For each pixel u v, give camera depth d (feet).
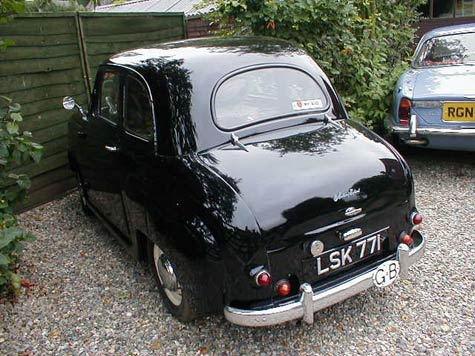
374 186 8.80
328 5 17.46
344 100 18.62
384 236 9.17
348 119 10.95
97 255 13.41
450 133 15.74
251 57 10.50
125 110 11.10
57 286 11.87
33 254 13.66
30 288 11.80
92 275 12.30
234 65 10.11
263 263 7.89
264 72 10.30
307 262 8.30
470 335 9.04
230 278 8.03
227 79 9.82
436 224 13.60
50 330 10.15
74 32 18.20
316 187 8.29
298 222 8.02
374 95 18.79
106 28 19.61
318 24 18.16
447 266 11.41
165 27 23.18
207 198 8.23
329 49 18.58
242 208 7.87
